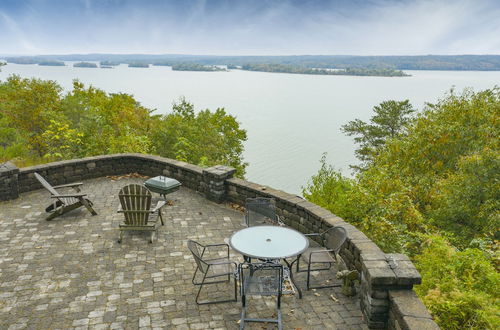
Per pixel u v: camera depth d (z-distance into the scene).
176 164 9.84
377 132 41.59
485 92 21.05
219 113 53.22
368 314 4.39
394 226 11.73
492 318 4.60
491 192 14.84
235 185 8.42
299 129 173.62
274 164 118.19
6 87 30.81
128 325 4.45
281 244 5.04
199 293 5.09
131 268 5.75
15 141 24.50
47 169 9.43
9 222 7.38
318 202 15.32
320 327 4.46
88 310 4.72
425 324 3.66
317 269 5.22
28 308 4.73
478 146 18.47
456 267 6.44
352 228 5.87
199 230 7.21
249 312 4.72
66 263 5.87
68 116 30.78
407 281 4.17
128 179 10.45
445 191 16.20
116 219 7.62
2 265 5.77
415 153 20.11
